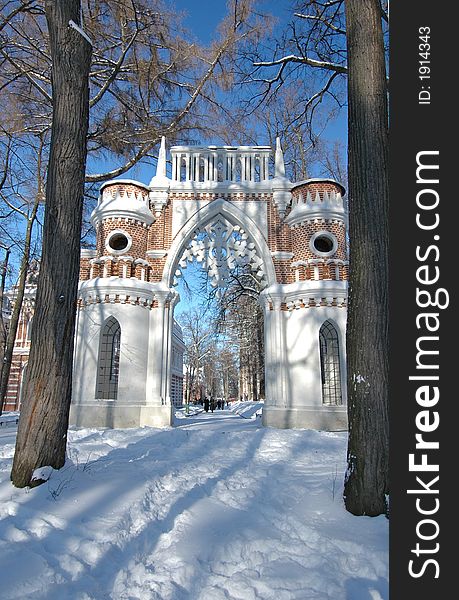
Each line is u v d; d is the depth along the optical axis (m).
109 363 16.39
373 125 6.21
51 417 6.28
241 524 5.18
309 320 15.64
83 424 14.97
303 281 16.14
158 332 16.11
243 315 32.38
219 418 22.42
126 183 16.88
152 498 5.93
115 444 10.72
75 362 15.88
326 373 16.50
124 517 5.11
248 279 27.97
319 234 16.20
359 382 5.62
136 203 16.70
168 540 4.80
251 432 12.65
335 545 4.53
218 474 7.50
